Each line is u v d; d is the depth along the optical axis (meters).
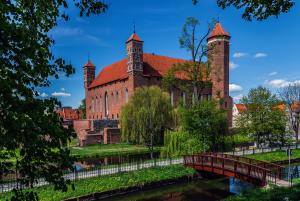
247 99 41.53
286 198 12.79
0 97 4.44
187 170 26.53
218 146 33.78
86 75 84.69
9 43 4.63
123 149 43.72
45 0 5.30
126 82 64.25
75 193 19.88
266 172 20.28
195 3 9.51
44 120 4.84
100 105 77.31
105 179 22.44
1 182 5.08
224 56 64.75
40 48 4.94
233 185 25.08
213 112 32.41
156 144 42.47
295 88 51.97
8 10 4.58
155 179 23.98
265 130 40.38
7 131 4.50
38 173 5.06
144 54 68.06
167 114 41.16
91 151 42.19
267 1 8.15
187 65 35.06
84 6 6.23
